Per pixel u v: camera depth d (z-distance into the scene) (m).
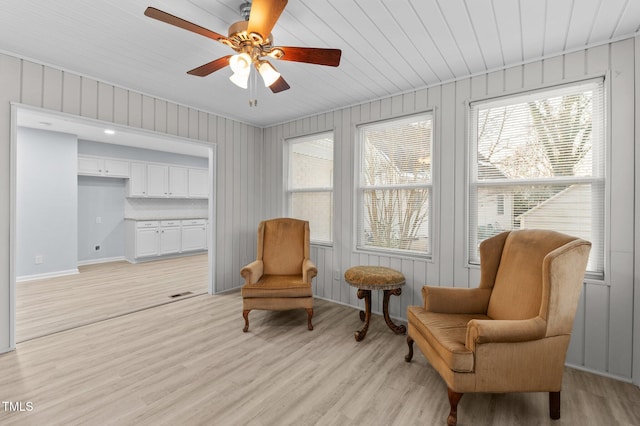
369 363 2.21
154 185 6.39
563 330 1.61
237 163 4.15
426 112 2.93
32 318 3.02
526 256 1.93
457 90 2.72
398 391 1.88
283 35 2.08
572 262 1.61
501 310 1.97
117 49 2.31
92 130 4.72
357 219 3.45
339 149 3.57
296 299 2.79
